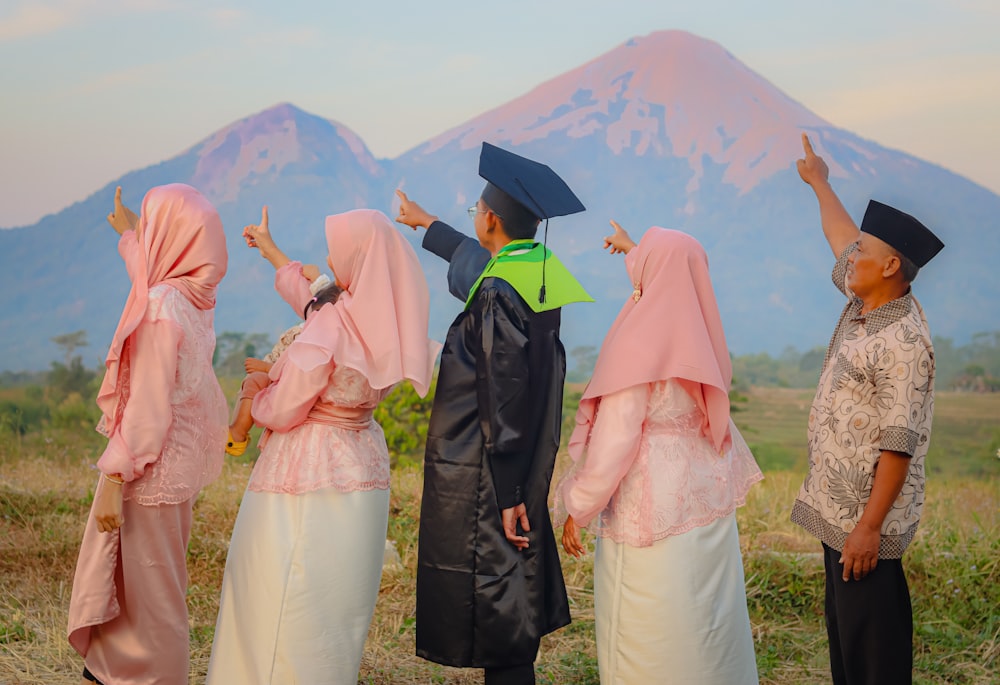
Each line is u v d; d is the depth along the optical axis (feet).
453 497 11.81
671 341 11.41
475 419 11.85
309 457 11.50
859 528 11.11
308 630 11.23
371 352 11.50
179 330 12.01
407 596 17.31
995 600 16.84
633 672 11.29
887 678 11.29
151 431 11.80
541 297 11.91
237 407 12.49
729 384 11.85
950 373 261.65
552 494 21.48
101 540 11.92
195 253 12.42
